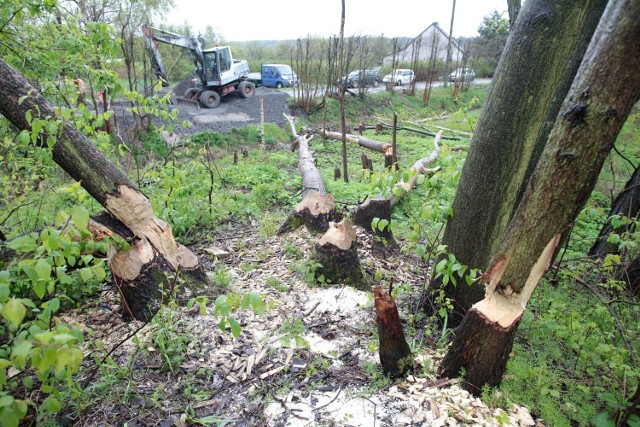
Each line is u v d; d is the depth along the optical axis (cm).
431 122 1836
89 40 465
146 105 477
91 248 256
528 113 282
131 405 239
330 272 387
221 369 270
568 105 174
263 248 475
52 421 225
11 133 407
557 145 180
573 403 255
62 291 329
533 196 198
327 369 272
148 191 532
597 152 173
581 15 262
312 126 1728
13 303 134
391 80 2267
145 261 321
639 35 150
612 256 333
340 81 809
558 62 271
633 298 395
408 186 686
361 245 474
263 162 1034
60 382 247
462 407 236
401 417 231
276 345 295
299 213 506
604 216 654
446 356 262
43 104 291
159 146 1220
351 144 1327
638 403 224
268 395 249
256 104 1839
